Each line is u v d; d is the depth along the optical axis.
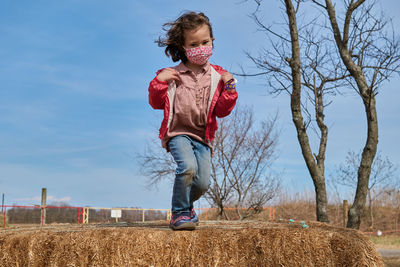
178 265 2.53
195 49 2.99
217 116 3.21
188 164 2.89
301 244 2.43
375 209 18.00
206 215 12.49
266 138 12.76
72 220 11.63
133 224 4.36
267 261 2.46
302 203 16.81
